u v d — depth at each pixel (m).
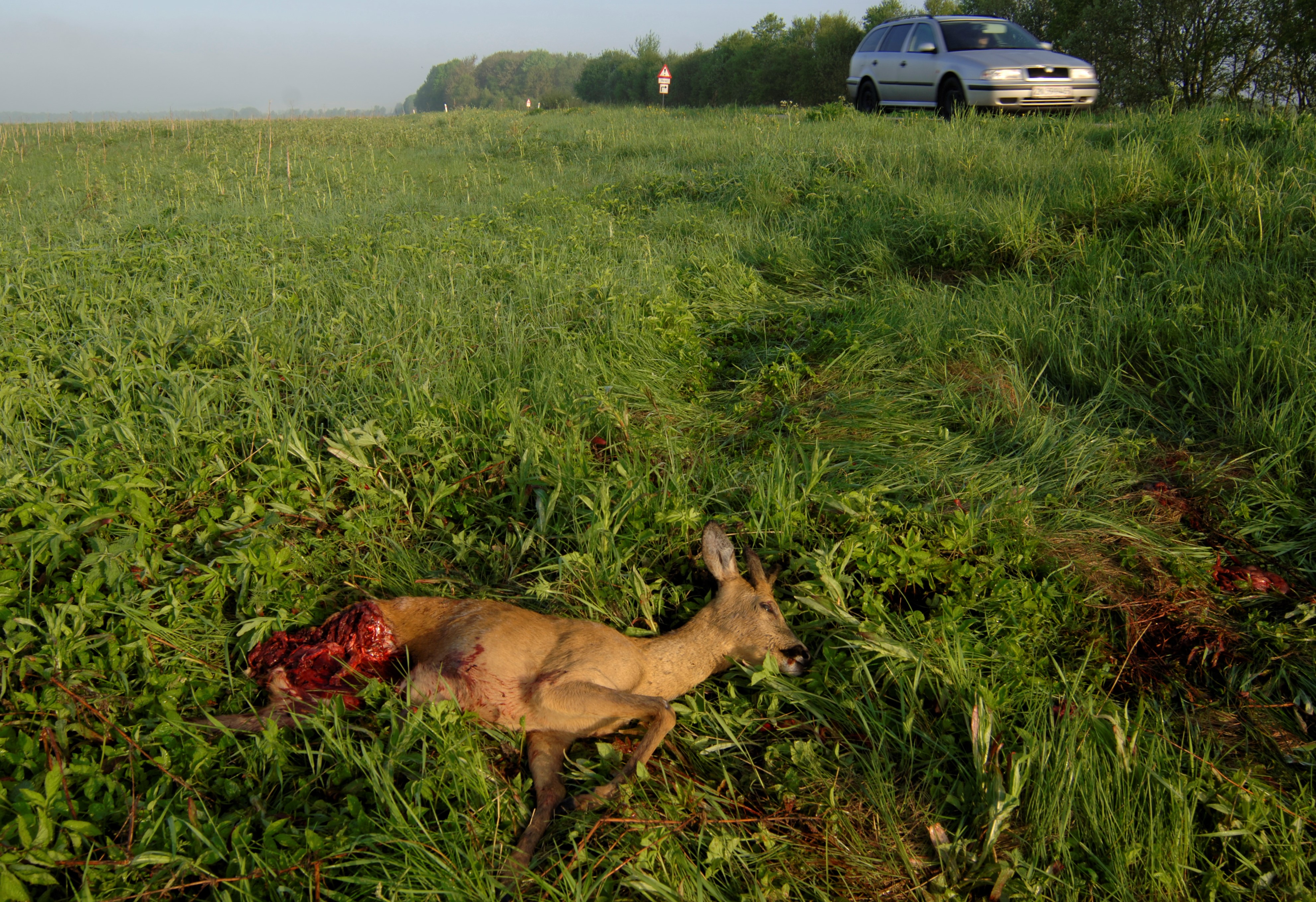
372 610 3.32
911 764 3.12
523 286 7.07
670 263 8.17
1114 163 8.38
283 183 13.36
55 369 5.52
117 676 3.12
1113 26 18.12
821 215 9.27
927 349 5.99
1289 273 6.32
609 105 36.94
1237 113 10.23
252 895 2.42
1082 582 3.96
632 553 4.07
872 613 3.63
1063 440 5.05
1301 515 4.29
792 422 5.29
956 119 13.14
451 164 15.47
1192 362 5.58
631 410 5.44
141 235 9.16
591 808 2.87
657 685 3.42
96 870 2.38
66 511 3.58
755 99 38.28
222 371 5.38
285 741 2.93
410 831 2.61
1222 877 2.72
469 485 4.53
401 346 5.95
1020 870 2.72
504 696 3.07
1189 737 3.19
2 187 14.57
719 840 2.71
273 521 3.91
